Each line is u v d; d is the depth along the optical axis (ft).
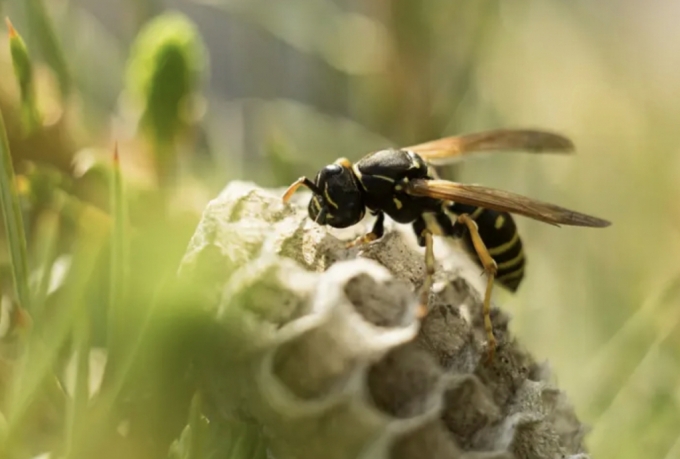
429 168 0.40
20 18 0.39
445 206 0.40
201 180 0.40
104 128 0.41
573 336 0.44
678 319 0.40
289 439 0.33
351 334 0.32
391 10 0.47
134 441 0.31
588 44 0.53
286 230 0.34
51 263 0.33
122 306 0.31
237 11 0.46
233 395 0.32
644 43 0.57
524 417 0.33
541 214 0.38
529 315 0.43
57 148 0.39
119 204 0.31
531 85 0.52
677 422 0.39
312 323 0.32
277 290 0.32
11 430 0.31
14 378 0.32
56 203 0.36
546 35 0.52
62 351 0.33
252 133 0.46
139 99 0.40
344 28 0.47
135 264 0.31
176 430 0.32
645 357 0.39
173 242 0.31
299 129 0.46
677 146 0.49
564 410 0.35
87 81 0.41
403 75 0.47
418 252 0.37
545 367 0.35
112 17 0.45
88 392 0.31
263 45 0.46
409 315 0.33
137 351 0.31
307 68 0.48
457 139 0.43
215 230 0.33
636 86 0.52
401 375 0.33
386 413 0.33
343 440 0.33
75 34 0.41
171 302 0.31
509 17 0.49
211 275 0.32
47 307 0.34
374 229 0.36
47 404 0.32
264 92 0.46
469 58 0.46
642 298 0.45
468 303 0.35
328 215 0.38
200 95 0.41
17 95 0.38
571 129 0.52
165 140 0.39
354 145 0.46
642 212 0.48
